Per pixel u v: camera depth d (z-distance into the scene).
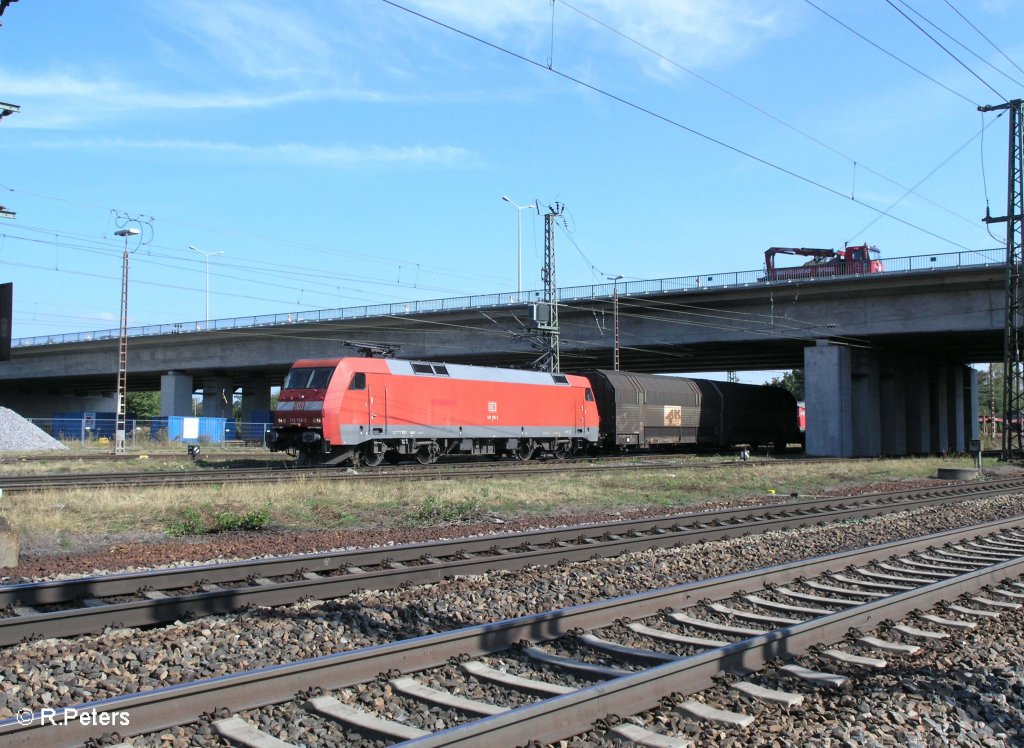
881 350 52.94
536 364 45.81
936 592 9.21
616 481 24.42
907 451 56.78
